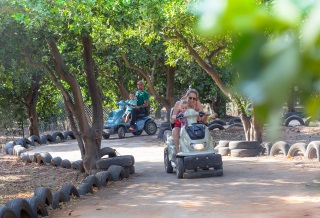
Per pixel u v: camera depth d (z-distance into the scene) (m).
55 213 8.99
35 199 8.56
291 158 14.87
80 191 10.70
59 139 26.72
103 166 13.09
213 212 8.37
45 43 13.62
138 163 15.70
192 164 12.09
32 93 25.58
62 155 19.84
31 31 12.06
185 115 12.39
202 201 9.41
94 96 14.18
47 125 32.12
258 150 15.98
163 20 15.06
